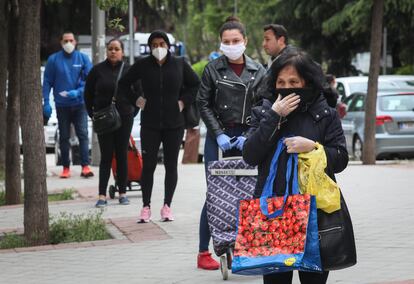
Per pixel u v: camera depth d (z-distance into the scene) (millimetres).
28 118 15188
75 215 17484
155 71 16000
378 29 30062
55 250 14641
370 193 20438
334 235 8297
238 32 12820
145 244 14773
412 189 21109
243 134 12875
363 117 33125
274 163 8586
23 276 12828
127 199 19719
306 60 8516
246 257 8336
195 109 16453
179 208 18562
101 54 29797
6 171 20500
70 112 25344
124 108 19172
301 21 62812
